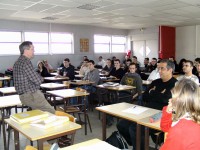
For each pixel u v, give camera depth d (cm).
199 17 791
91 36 1090
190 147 110
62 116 224
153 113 249
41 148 183
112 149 157
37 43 944
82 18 813
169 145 116
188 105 118
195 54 1045
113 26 1083
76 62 1050
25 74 295
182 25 1043
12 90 435
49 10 648
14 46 887
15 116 221
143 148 251
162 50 1064
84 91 427
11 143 340
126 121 297
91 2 546
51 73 821
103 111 268
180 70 871
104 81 600
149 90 318
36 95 303
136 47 1216
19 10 649
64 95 389
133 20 862
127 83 481
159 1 540
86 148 158
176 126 118
